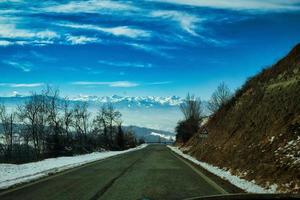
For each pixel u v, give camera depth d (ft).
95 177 66.90
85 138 280.10
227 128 110.32
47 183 58.13
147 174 71.77
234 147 86.43
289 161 52.34
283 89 82.33
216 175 68.23
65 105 240.12
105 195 45.80
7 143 220.23
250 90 115.65
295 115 67.15
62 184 56.85
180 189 50.26
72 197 44.39
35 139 221.05
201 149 134.10
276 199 12.82
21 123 226.38
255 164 63.31
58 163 107.14
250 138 80.02
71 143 244.63
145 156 150.41
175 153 184.96
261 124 79.20
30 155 187.93
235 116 108.88
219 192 47.11
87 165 97.76
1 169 82.48
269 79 104.01
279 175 51.52
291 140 59.47
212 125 151.12
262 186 51.65
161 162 109.29
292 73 88.89
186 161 114.01
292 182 46.52
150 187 52.65
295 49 100.01
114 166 93.71
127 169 83.97
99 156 158.30
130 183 57.62
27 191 49.39
